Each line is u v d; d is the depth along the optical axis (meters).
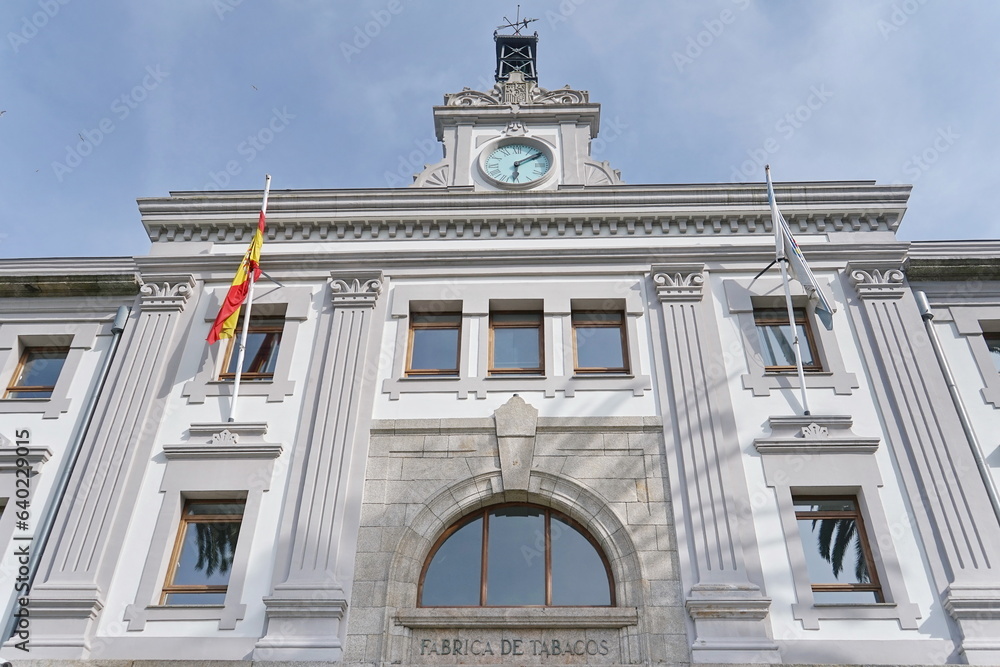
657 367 15.42
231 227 17.97
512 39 27.75
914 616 12.53
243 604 12.93
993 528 13.26
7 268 17.73
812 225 17.56
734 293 16.36
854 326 15.88
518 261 17.05
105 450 14.70
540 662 12.34
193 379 15.66
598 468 14.21
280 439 14.73
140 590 13.14
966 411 14.90
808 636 12.38
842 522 13.77
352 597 12.90
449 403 15.08
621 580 13.09
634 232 17.61
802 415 14.62
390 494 13.98
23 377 16.69
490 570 13.50
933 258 16.64
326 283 16.98
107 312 17.14
